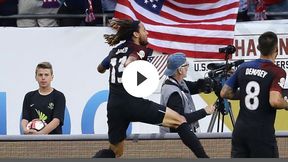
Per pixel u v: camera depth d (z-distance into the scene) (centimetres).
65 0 3553
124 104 2539
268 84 2478
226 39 3444
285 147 2638
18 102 3475
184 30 3453
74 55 3475
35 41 3478
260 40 2514
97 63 3475
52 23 3553
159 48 3447
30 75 3478
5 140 2678
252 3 3553
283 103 2452
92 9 3488
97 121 3466
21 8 3553
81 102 3472
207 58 3447
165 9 3488
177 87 2742
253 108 2492
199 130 3244
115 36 2597
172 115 2547
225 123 3381
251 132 2488
